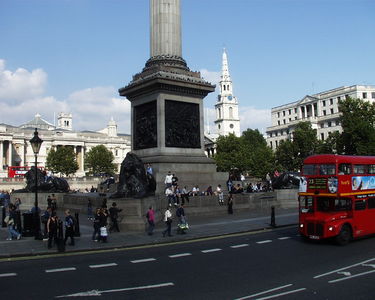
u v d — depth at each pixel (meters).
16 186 104.12
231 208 37.06
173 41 40.47
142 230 26.95
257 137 157.88
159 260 18.52
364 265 17.05
